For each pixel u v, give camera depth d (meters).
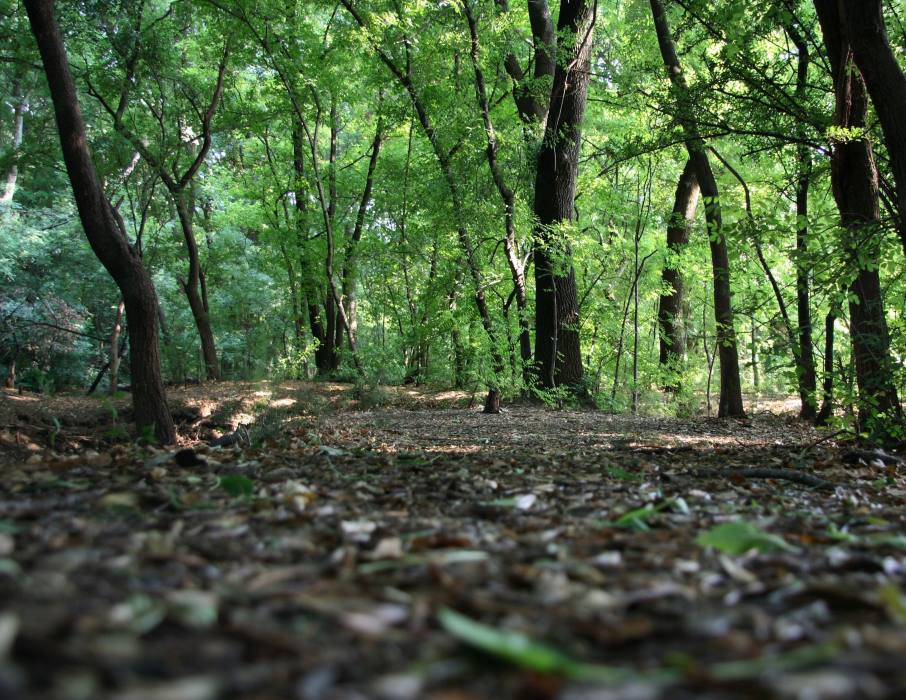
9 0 12.59
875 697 0.99
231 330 27.53
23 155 14.88
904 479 5.44
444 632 1.30
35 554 1.88
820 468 5.99
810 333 11.03
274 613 1.39
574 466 5.55
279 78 15.42
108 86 13.76
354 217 21.75
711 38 11.27
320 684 0.98
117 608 1.29
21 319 19.72
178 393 12.62
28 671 0.92
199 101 16.41
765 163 13.63
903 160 6.68
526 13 17.92
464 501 3.54
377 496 3.68
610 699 0.94
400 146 21.27
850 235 7.51
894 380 7.40
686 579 1.91
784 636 1.32
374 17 13.53
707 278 19.25
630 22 16.73
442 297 16.81
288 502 3.20
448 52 14.22
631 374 20.14
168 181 15.88
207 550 2.12
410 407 15.10
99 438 7.93
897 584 1.96
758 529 2.86
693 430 11.02
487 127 14.51
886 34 6.63
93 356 22.42
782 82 9.68
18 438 6.96
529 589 1.72
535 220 14.84
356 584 1.70
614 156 10.54
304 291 21.20
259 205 22.31
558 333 15.94
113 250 7.09
